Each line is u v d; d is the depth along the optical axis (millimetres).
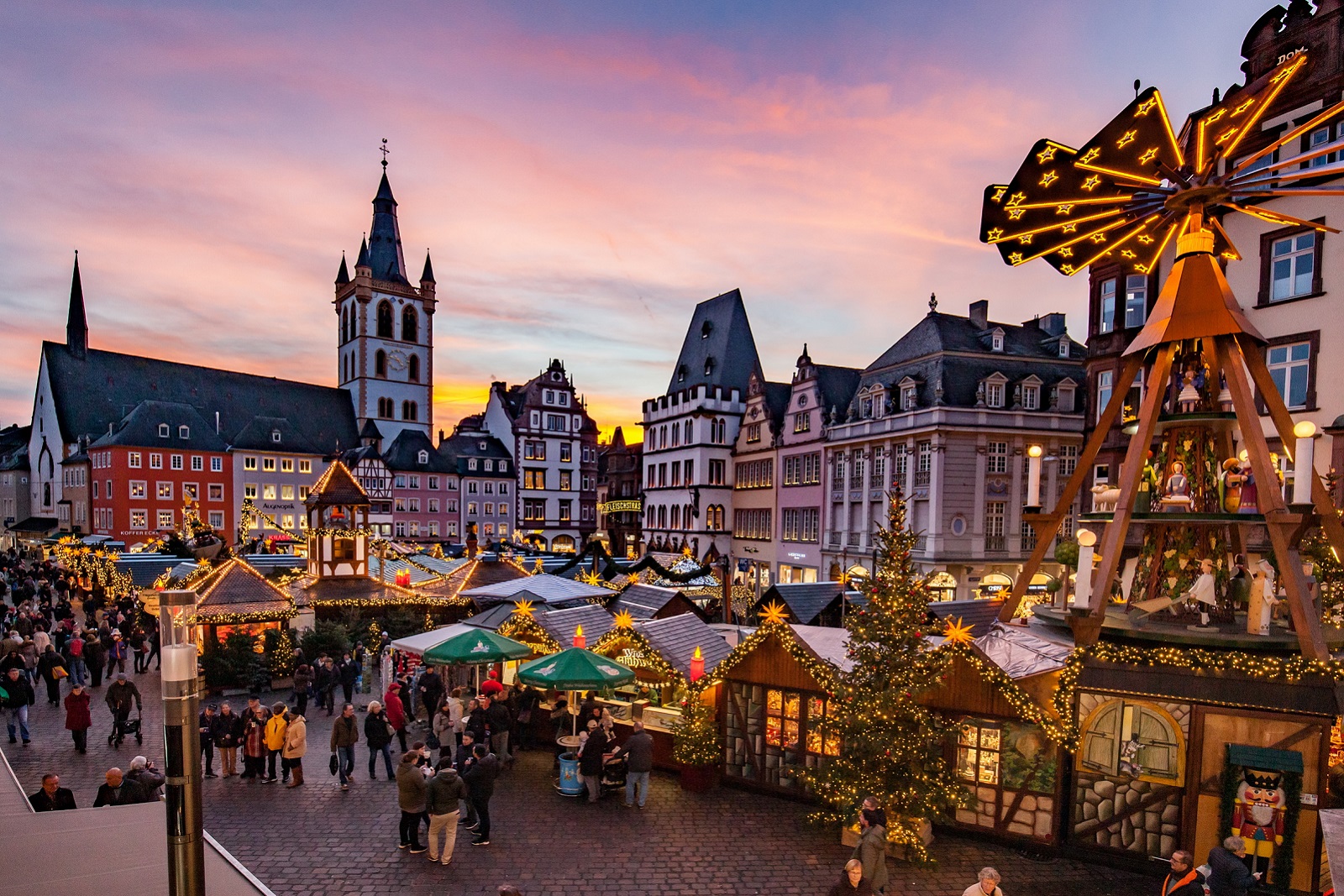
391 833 13609
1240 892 9875
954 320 44188
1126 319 29016
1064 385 42062
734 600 43688
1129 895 11734
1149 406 13492
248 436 80188
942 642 14297
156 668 26516
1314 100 21516
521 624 19828
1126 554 20312
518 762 17719
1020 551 41031
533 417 86875
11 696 17812
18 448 101000
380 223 108812
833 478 48375
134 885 7234
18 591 37562
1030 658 13484
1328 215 21062
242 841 13195
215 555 36906
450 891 11586
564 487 88750
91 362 88188
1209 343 13203
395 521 81000
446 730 16719
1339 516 12086
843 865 12688
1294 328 21828
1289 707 11383
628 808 15016
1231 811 11617
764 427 56125
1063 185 13914
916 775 12695
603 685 15258
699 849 13195
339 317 110062
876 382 45562
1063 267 15820
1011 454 41094
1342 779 11766
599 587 29016
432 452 84812
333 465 33250
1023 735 13422
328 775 16578
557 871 12312
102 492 74438
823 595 28984
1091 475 30578
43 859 7766
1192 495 14055
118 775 11648
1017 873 12453
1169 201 13586
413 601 31078
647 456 68188
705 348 67125
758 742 16062
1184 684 12078
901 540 13453
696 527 59125
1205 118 12836
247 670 24141
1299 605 11594
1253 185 12844
